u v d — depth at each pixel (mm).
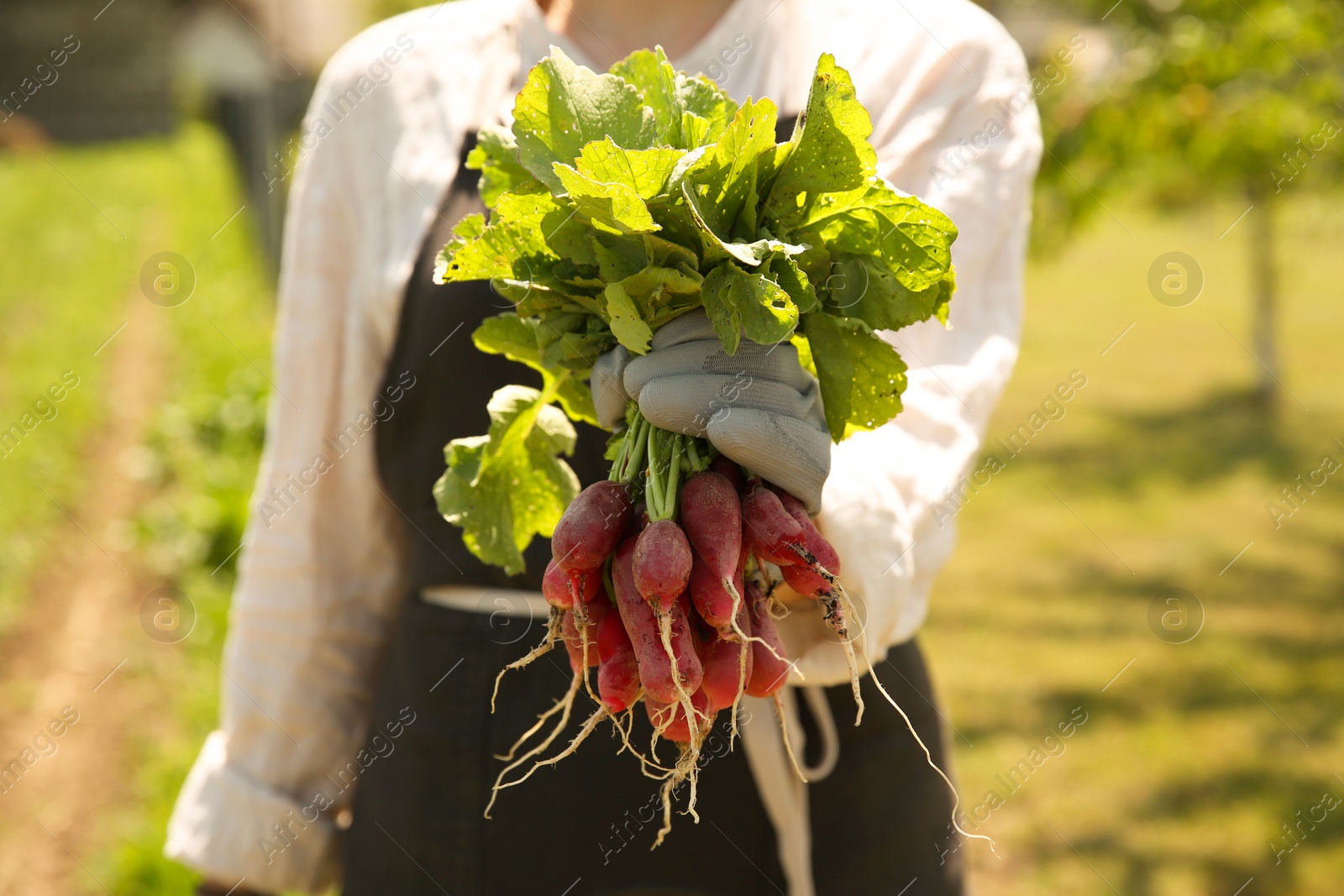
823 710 1666
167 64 29516
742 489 1198
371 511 1892
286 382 1872
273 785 1910
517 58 1860
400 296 1765
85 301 14273
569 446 1409
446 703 1736
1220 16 4816
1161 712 5715
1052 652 6434
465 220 1311
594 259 1196
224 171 20344
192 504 7652
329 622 1895
